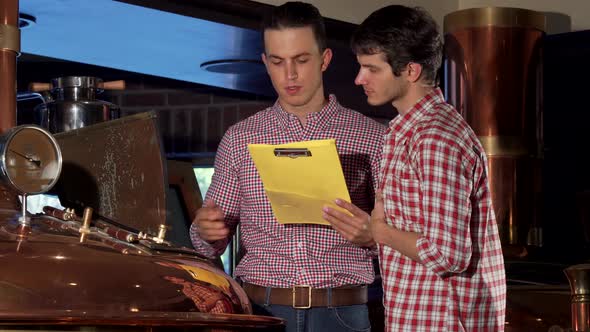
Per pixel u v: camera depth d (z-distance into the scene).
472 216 2.25
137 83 5.29
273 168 2.40
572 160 4.46
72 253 2.06
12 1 2.52
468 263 2.16
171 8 3.48
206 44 4.04
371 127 2.71
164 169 2.43
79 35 3.94
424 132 2.20
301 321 2.58
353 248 2.64
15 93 2.52
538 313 3.36
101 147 2.51
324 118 2.70
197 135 5.22
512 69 3.99
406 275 2.25
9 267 1.97
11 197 2.32
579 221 4.43
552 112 4.52
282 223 2.55
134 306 2.02
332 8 4.07
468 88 4.02
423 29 2.31
